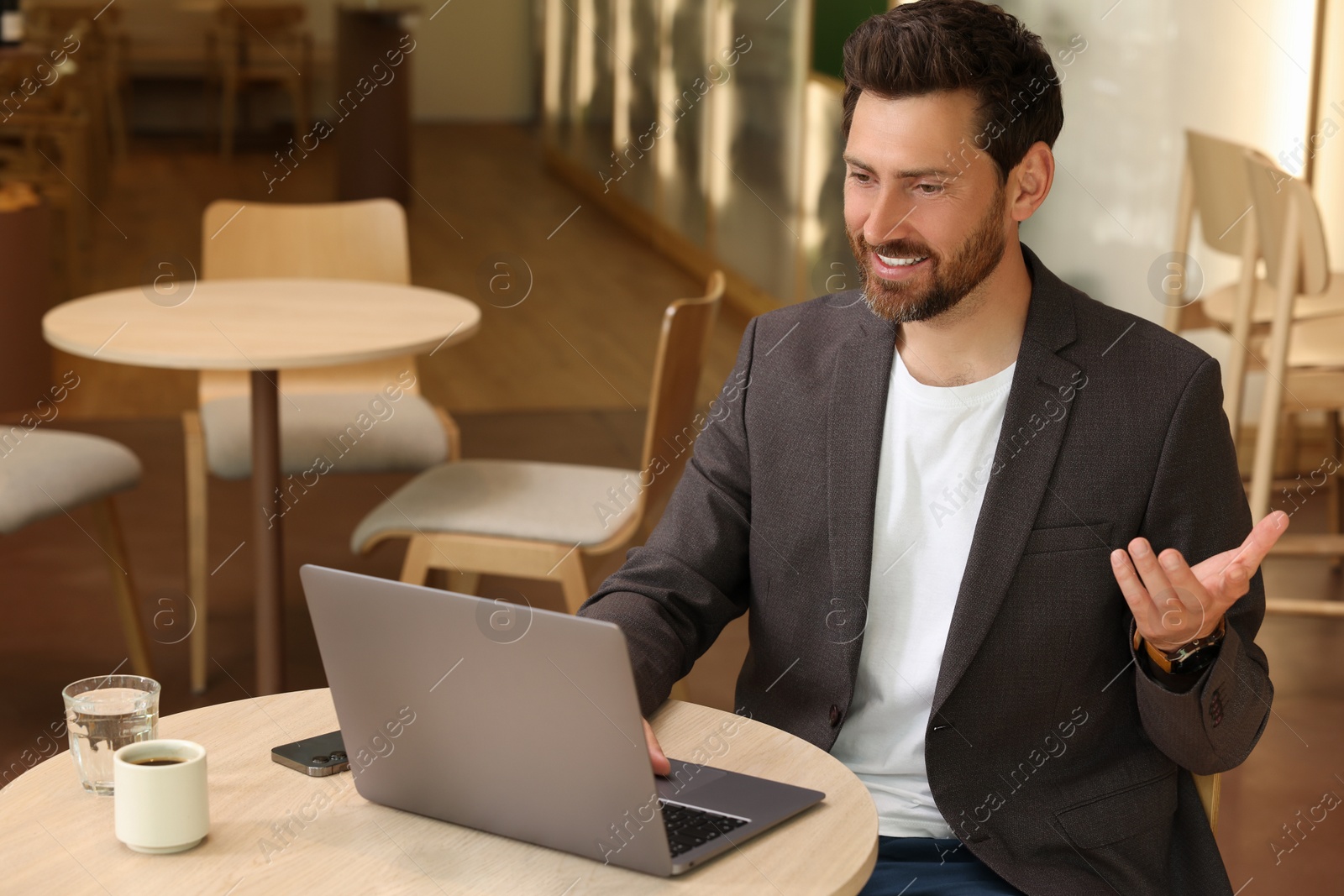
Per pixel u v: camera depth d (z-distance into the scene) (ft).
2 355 12.33
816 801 3.53
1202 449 3.99
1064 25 12.60
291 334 7.90
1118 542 3.97
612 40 25.23
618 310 19.35
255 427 7.89
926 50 3.82
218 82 32.32
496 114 36.11
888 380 4.29
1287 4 12.38
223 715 4.06
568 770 3.18
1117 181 12.69
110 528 8.60
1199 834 4.08
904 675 4.16
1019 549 3.96
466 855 3.28
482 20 35.60
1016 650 3.98
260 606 8.04
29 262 12.39
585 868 3.21
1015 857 3.95
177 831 3.26
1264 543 3.52
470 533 7.69
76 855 3.26
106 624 9.71
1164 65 12.46
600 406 15.40
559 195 27.53
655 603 4.29
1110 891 3.92
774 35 17.33
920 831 4.17
